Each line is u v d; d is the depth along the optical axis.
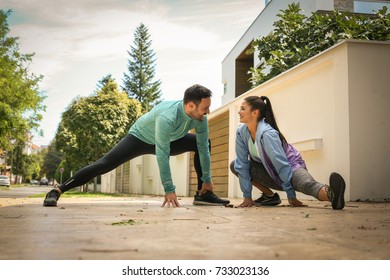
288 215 2.52
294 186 3.48
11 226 1.85
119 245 1.23
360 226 1.82
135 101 21.58
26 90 13.15
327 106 5.15
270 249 1.16
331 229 1.69
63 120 20.53
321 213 2.71
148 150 4.23
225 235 1.48
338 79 4.79
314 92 5.46
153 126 3.99
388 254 1.08
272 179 3.77
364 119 4.64
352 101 4.63
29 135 14.36
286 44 7.90
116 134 20.19
